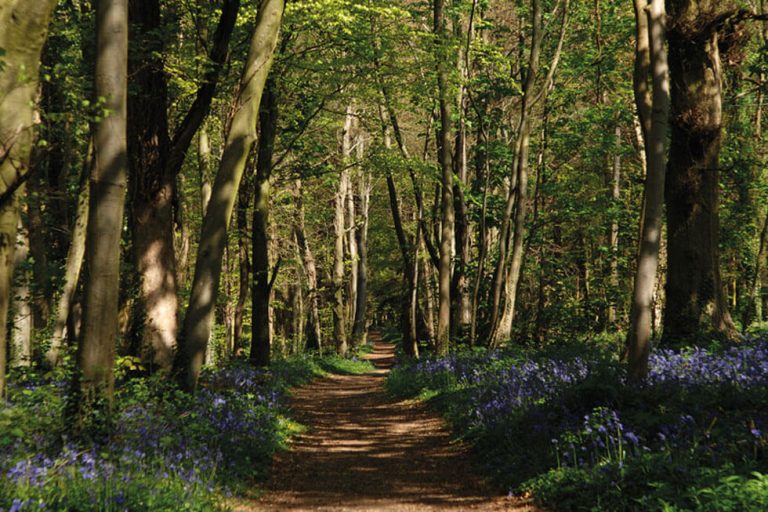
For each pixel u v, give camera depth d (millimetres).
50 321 17547
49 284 15859
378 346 68625
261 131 21000
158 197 13688
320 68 19438
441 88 21469
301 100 21844
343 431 14602
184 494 6816
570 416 9047
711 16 14062
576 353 15930
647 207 9289
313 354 37406
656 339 17047
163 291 13648
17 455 6523
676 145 14656
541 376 12445
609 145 25844
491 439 10422
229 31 13680
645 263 9289
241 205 23672
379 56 19734
